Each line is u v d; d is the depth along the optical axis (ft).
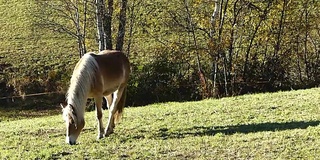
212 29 83.92
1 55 111.65
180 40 94.27
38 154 31.45
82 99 33.45
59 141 36.91
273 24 86.99
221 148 30.30
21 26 128.98
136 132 38.99
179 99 84.17
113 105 39.37
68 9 91.56
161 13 95.20
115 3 81.35
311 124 35.88
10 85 97.04
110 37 77.10
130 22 98.22
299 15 87.25
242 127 37.42
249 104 48.78
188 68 88.33
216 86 84.02
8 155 32.07
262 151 28.84
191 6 88.17
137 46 108.68
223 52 83.56
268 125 37.22
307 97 49.34
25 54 112.57
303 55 87.81
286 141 30.42
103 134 37.29
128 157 29.76
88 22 92.58
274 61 86.58
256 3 87.20
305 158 26.96
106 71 36.91
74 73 34.30
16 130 45.60
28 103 92.53
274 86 85.66
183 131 37.96
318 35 91.40
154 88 85.15
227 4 84.69
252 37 86.63
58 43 119.85
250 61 86.89
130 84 84.38
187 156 29.12
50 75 98.12
